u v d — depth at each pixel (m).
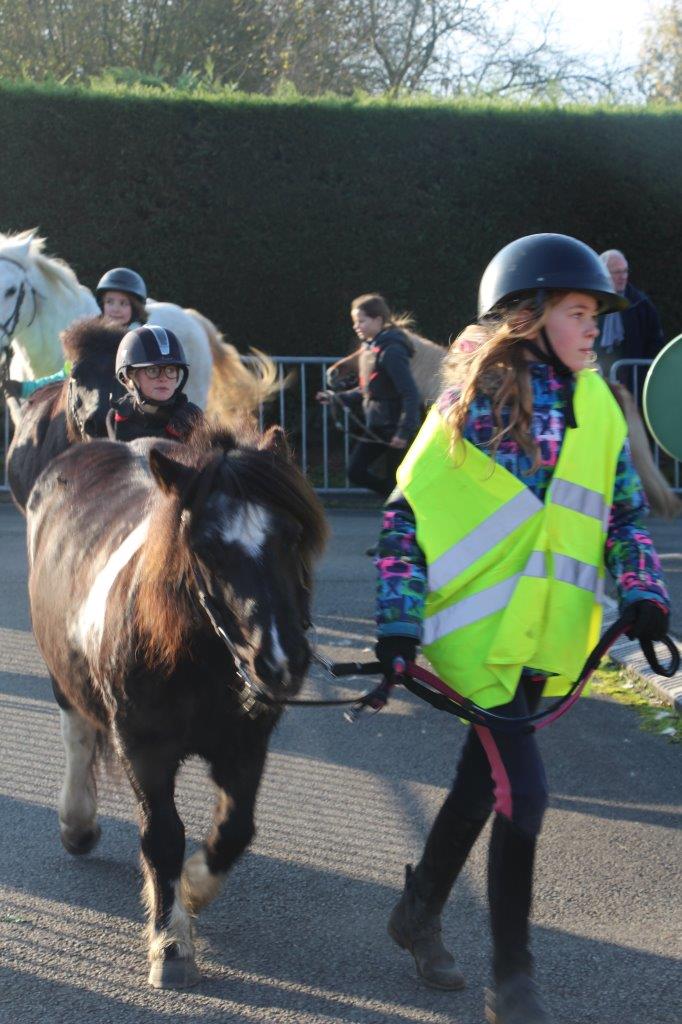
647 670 6.11
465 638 2.96
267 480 2.95
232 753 3.35
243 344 13.30
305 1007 3.23
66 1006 3.24
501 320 3.01
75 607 3.57
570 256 2.93
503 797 2.92
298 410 12.98
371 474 9.71
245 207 13.10
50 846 4.33
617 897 3.87
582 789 4.83
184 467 2.98
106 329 4.91
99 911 3.81
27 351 8.14
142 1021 3.17
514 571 2.95
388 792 4.84
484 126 13.16
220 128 12.98
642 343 11.12
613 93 24.62
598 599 3.06
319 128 13.03
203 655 3.10
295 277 13.22
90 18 19.58
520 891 2.96
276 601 2.81
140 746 3.25
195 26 20.00
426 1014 3.19
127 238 13.09
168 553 3.03
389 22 22.58
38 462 5.24
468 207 13.26
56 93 12.86
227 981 3.38
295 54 21.83
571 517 2.95
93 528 3.72
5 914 3.78
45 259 8.08
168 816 3.32
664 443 4.67
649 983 3.34
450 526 2.96
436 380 9.83
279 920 3.76
